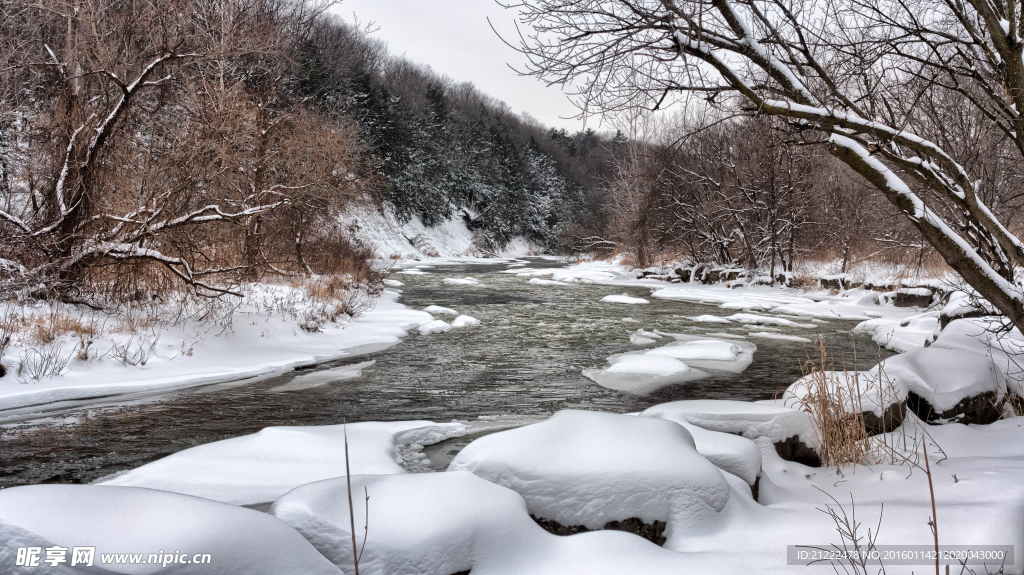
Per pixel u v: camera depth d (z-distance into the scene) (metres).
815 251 23.56
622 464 3.40
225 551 2.35
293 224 17.11
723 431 4.68
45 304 8.79
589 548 2.95
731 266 24.39
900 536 3.00
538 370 9.16
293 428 5.21
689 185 24.27
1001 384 5.95
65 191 9.29
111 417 6.32
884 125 3.85
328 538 2.65
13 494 2.42
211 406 6.82
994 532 2.93
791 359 10.14
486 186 63.06
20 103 9.62
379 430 5.53
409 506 2.88
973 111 5.82
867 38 4.90
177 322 9.54
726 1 3.85
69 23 9.34
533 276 29.91
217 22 11.60
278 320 11.00
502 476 3.42
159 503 2.56
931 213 3.96
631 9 4.02
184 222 9.49
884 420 5.23
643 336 12.33
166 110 10.67
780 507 3.66
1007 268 5.15
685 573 2.72
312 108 19.41
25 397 6.63
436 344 11.28
